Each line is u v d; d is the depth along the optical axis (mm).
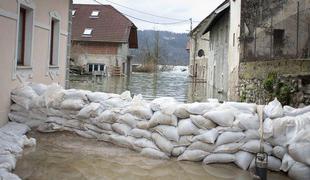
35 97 6891
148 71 42844
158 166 5105
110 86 21078
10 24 6906
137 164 5184
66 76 11125
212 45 23141
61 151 5719
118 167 5055
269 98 9406
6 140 5605
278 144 4809
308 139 4449
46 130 6746
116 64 33906
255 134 4953
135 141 5754
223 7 15836
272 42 12844
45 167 4957
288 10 12789
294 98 8328
